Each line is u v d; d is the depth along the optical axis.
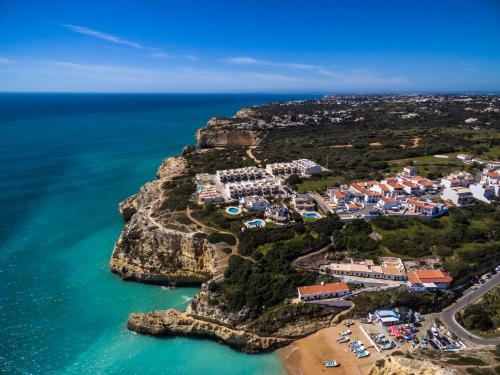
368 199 108.94
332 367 63.44
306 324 71.69
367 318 72.88
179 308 79.69
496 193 110.75
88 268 94.44
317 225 92.25
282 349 69.56
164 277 88.25
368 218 98.00
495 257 84.00
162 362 66.44
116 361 66.06
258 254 82.25
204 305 73.94
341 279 78.50
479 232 87.81
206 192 113.31
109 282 89.06
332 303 73.75
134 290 86.50
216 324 72.38
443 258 82.31
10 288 84.81
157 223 95.00
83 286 87.00
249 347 69.50
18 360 65.06
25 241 106.94
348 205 102.62
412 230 91.69
